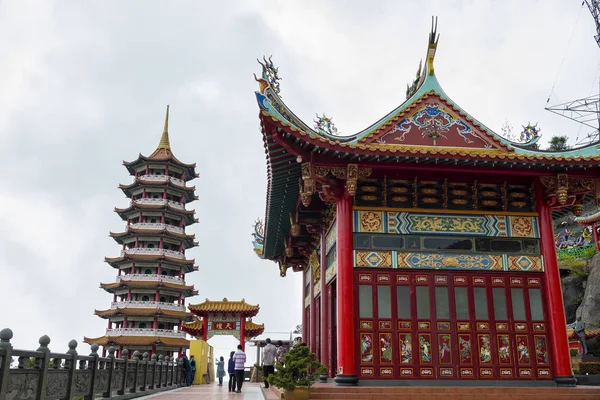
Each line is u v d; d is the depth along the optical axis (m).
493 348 21.28
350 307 20.89
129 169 88.62
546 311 21.98
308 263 36.22
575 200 23.53
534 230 22.91
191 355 46.03
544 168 21.62
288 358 19.03
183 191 86.69
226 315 59.22
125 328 77.12
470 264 22.19
